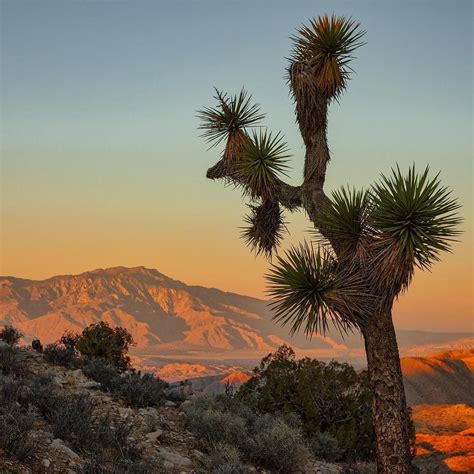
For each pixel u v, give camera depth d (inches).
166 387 701.9
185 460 480.1
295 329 405.7
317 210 442.9
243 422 583.5
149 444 500.1
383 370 405.1
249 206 529.7
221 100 526.0
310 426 696.4
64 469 393.4
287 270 403.2
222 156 528.7
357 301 396.2
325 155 458.9
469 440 1135.6
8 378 539.8
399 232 380.2
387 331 405.4
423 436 1259.8
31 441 403.9
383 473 404.5
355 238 405.7
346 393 717.9
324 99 463.5
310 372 745.6
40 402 484.4
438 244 377.7
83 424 456.1
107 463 422.3
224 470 464.8
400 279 392.2
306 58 478.0
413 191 382.0
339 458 670.5
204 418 561.9
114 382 626.2
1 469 362.6
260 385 788.0
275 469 531.5
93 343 818.2
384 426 404.5
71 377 623.2
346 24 474.6
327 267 403.5
